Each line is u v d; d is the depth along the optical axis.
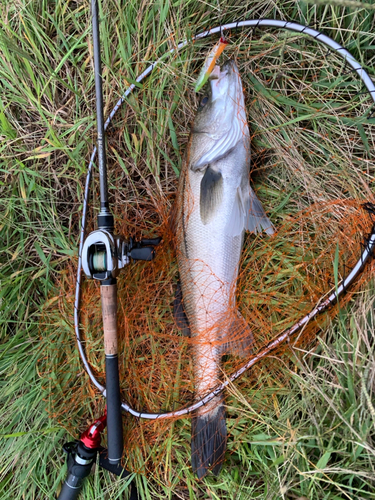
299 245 0.70
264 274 0.71
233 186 0.66
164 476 0.68
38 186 0.72
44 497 0.70
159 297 0.72
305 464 0.63
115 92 0.71
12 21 0.70
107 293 0.60
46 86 0.70
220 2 0.67
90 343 0.71
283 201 0.71
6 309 0.73
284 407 0.66
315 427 0.63
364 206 0.64
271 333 0.70
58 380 0.72
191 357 0.69
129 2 0.68
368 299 0.63
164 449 0.69
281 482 0.62
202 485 0.69
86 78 0.71
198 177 0.66
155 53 0.69
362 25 0.65
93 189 0.73
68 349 0.73
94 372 0.71
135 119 0.71
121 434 0.62
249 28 0.68
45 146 0.73
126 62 0.69
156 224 0.74
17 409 0.72
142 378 0.71
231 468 0.68
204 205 0.66
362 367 0.61
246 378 0.69
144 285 0.72
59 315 0.73
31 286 0.75
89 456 0.65
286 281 0.70
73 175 0.73
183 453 0.69
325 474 0.61
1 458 0.70
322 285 0.68
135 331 0.72
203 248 0.67
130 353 0.71
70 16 0.70
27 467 0.70
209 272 0.67
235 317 0.68
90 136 0.71
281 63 0.68
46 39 0.70
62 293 0.73
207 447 0.67
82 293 0.71
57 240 0.73
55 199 0.74
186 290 0.69
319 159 0.69
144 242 0.61
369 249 0.60
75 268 0.73
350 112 0.67
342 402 0.62
